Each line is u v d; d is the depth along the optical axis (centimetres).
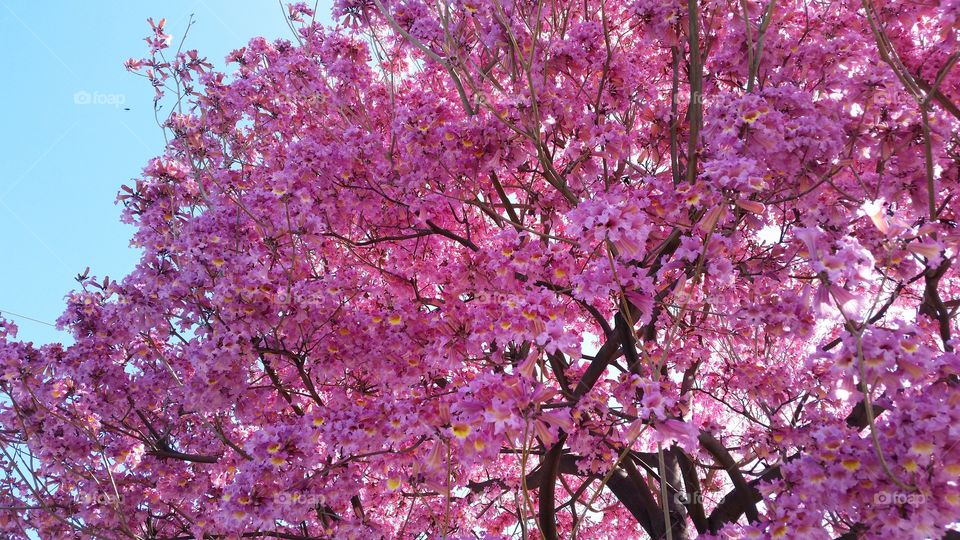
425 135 492
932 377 358
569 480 834
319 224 521
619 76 512
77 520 566
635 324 492
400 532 644
